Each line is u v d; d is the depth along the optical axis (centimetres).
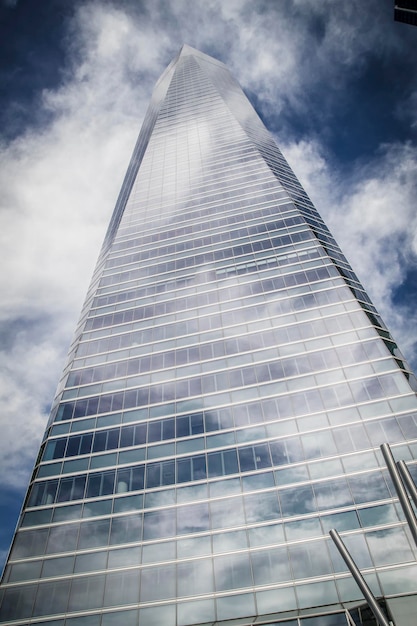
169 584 2764
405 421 3238
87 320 5275
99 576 2867
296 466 3194
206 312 4841
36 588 2852
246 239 5725
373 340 3941
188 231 6269
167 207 7019
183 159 8275
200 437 3612
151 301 5266
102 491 3391
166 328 4819
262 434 3481
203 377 4131
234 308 4759
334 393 3603
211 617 2569
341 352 3919
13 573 2952
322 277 4800
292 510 2956
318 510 2911
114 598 2747
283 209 6084
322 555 2692
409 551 2575
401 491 1273
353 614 2369
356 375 3684
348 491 2956
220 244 5788
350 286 4681
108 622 2642
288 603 2533
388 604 2336
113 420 3978
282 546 2795
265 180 6850
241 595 2630
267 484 3142
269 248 5447
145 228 6694
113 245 6538
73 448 3806
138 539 3030
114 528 3123
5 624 2706
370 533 2719
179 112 10225
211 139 8644
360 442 3203
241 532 2928
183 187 7388
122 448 3700
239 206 6431
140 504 3244
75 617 2692
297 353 4041
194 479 3319
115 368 4534
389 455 1349
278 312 4534
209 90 10969
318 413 3497
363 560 2608
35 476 3662
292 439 3372
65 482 3525
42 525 3231
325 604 2475
